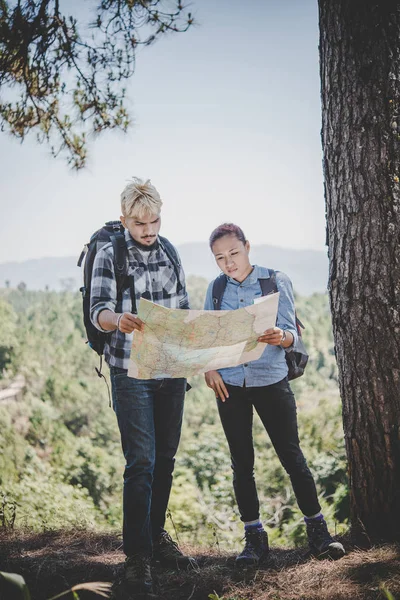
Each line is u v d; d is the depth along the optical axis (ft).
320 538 10.58
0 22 14.05
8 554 10.81
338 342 11.85
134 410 9.64
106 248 9.95
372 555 10.14
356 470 11.56
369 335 11.27
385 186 11.19
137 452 9.55
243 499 10.93
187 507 43.11
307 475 10.75
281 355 10.83
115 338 9.76
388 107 11.23
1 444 87.61
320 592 8.98
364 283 11.32
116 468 91.45
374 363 11.24
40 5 14.12
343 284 11.61
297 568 10.04
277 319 10.77
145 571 9.12
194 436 117.60
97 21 14.88
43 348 184.03
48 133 16.40
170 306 10.38
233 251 10.66
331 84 11.83
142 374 8.87
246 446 10.86
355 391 11.48
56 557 10.74
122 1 14.80
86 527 13.58
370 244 11.26
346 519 28.96
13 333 172.24
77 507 20.44
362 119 11.37
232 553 11.73
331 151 11.87
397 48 11.30
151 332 8.61
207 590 9.45
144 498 9.41
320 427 53.01
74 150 16.56
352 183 11.46
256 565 10.43
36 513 18.99
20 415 119.55
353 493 11.66
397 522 11.05
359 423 11.45
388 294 11.14
